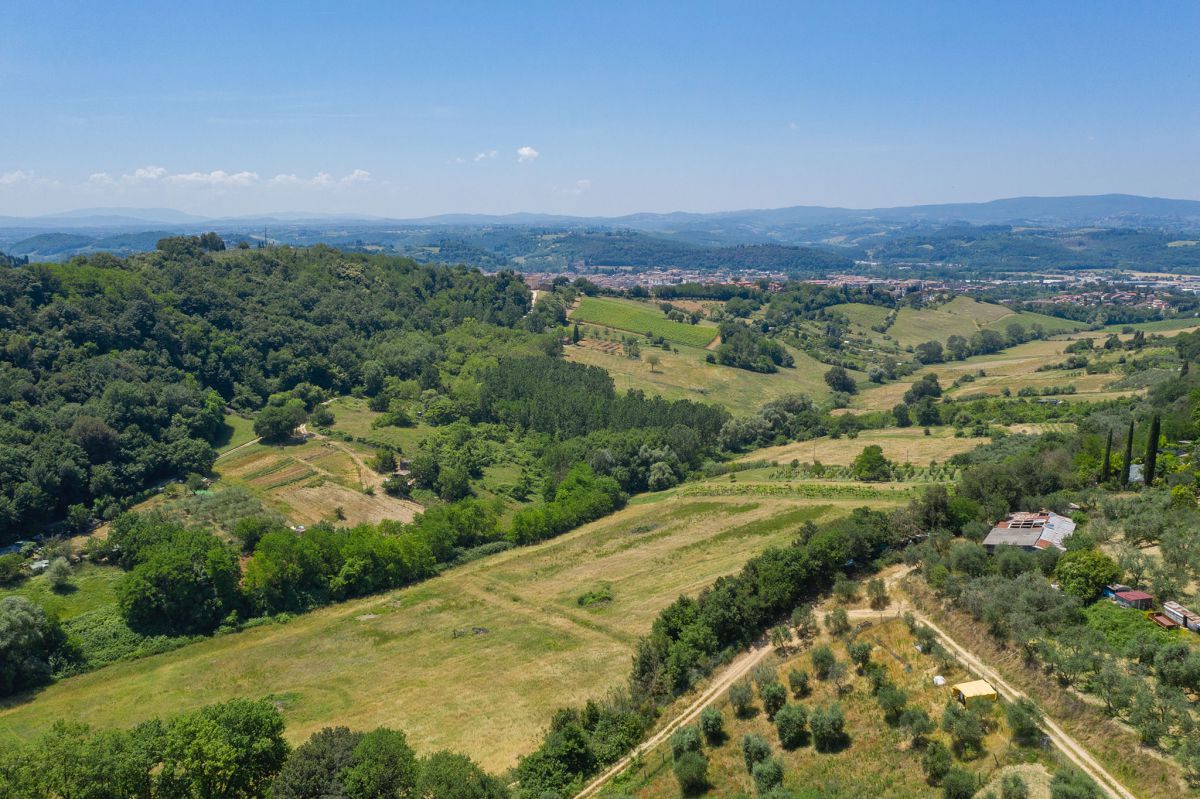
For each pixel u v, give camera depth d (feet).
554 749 199.82
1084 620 196.75
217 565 317.83
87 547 351.87
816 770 178.09
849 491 423.23
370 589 354.13
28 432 407.85
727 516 415.64
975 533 271.49
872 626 225.56
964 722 171.12
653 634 254.06
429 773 178.40
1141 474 312.91
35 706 256.52
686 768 184.44
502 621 315.58
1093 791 145.89
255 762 188.96
